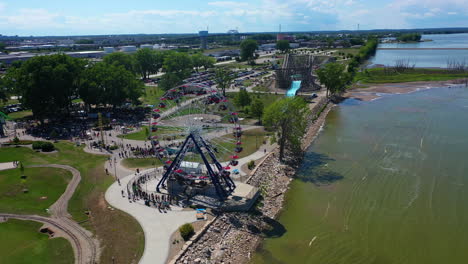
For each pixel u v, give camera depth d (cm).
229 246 5462
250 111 12256
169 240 5356
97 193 6925
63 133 10781
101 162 8506
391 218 6419
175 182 7269
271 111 8619
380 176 8106
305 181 7956
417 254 5441
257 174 7894
